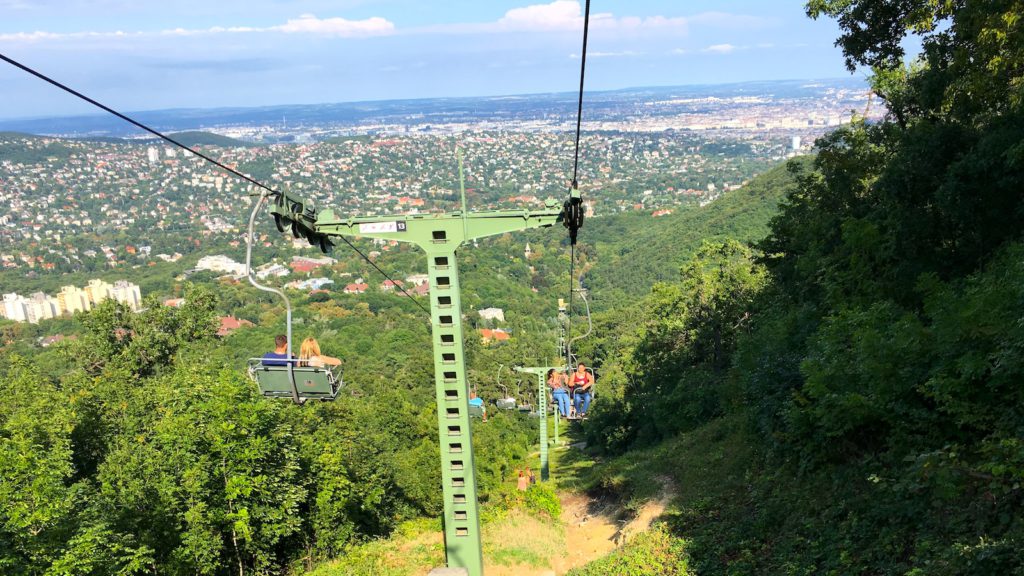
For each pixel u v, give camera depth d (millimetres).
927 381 8336
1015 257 9789
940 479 6875
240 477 11414
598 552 13711
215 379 13578
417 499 20719
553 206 7848
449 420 8078
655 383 36375
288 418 17078
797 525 9219
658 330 37750
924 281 11477
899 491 7680
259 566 12500
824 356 10945
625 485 17891
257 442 11898
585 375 15859
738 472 13547
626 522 14930
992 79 13562
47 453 10820
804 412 10578
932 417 8320
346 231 8109
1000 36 12688
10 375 21234
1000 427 7238
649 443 31344
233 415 12008
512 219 7855
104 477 11953
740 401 17562
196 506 11031
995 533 6273
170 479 11344
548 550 13281
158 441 12531
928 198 14531
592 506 19141
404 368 76625
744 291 33469
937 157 14078
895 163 14977
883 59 19719
